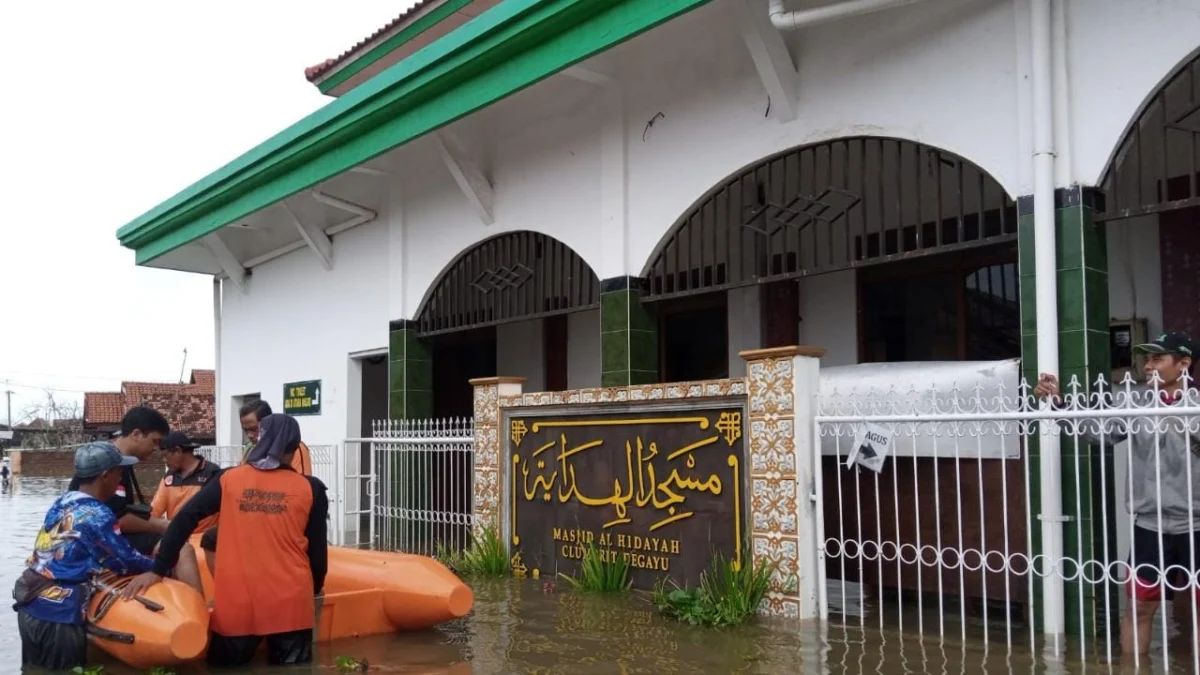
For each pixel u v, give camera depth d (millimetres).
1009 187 5852
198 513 4957
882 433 5637
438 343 13539
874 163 8031
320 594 5461
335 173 10180
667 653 5105
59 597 5008
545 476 7590
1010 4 5902
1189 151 6973
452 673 4836
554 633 5637
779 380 5910
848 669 4691
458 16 10789
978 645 5117
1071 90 5613
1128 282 7336
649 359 8320
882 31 6562
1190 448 4500
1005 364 5895
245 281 14648
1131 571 4703
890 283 8742
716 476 6297
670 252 8523
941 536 6062
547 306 9430
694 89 7816
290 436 5156
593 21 7203
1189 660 4711
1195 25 5148
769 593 5895
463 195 10266
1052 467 5285
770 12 6660
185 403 35719
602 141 8578
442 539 8922
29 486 27109
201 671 4902
